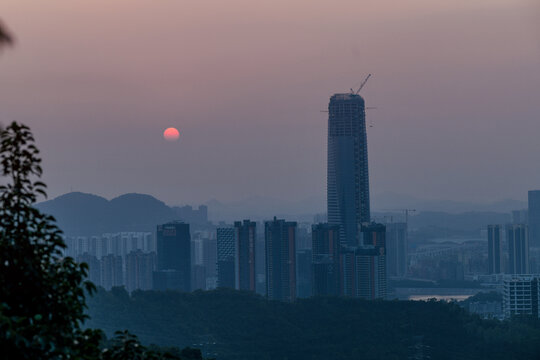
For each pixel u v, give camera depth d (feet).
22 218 161.99
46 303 159.74
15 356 142.20
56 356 152.05
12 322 143.84
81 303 164.96
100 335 163.73
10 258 158.40
